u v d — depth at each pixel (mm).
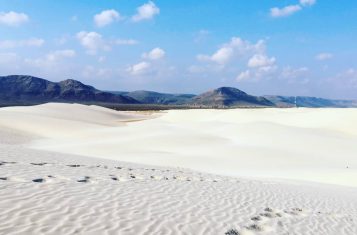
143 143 36594
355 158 30453
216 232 8172
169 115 98812
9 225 6660
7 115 55375
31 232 6508
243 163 27625
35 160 15312
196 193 11938
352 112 60875
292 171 24625
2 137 38812
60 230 6805
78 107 87688
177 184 13148
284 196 13594
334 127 53250
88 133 47750
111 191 10375
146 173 15383
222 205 10758
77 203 8578
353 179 21859
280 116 74250
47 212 7641
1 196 8266
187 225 8297
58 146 35406
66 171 12984
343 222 10891
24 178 10602
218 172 23203
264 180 18438
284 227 9477
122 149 33531
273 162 28219
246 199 12133
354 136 46188
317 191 16062
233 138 40531
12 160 14398
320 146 35062
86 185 10719
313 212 11641
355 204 13891
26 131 46844
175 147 34938
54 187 9844
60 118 64562
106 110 96875
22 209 7586
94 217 7793
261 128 43969
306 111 78062
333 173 23672
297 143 36094
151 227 7762
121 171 15031
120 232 7184
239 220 9414
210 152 31797
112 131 49031
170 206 9688
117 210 8539
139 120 90250
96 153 31172
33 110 73312
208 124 56875
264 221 9758
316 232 9508
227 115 84500
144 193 10758
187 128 53250
